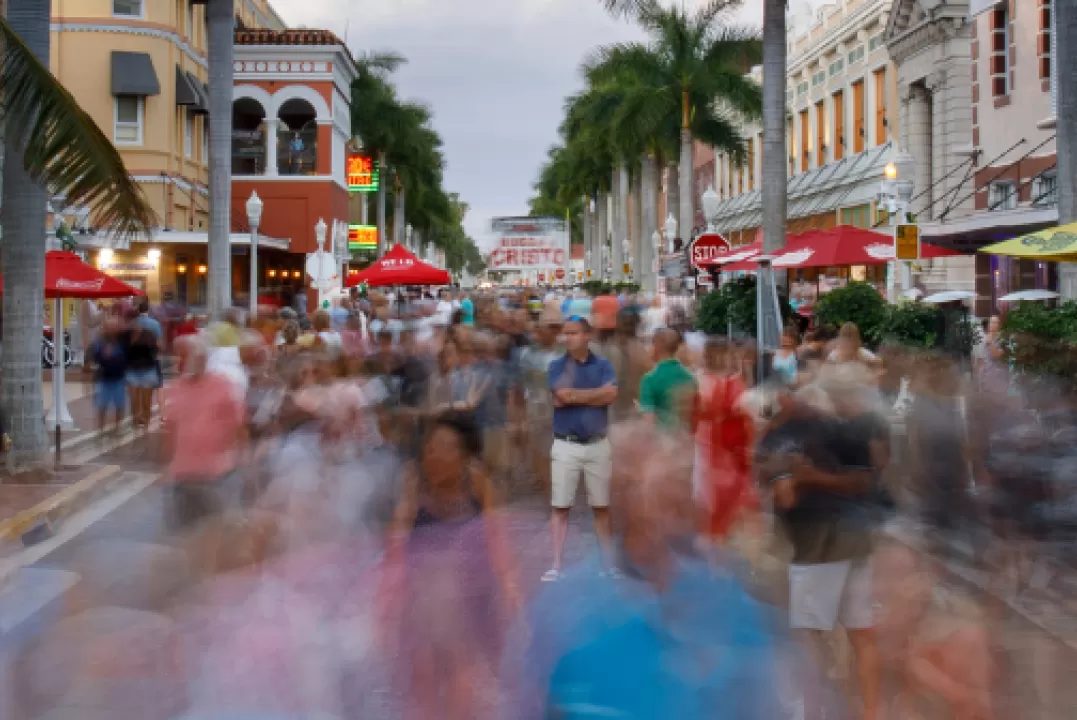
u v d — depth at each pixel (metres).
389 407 8.99
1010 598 7.20
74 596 7.72
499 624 5.89
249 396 10.29
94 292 19.88
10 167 15.29
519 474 12.43
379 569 6.43
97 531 11.82
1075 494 8.02
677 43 46.75
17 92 12.17
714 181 73.88
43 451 15.24
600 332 15.12
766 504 7.11
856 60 46.91
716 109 55.59
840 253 19.67
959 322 17.39
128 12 40.06
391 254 35.03
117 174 12.76
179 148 42.19
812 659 5.77
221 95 28.44
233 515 8.13
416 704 5.91
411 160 75.12
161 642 6.51
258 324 18.20
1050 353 10.34
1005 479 8.16
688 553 6.55
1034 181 29.58
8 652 6.58
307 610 6.61
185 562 7.80
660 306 31.78
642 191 60.91
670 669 4.78
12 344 15.15
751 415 9.25
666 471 8.20
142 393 20.56
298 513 7.89
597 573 5.97
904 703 6.30
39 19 15.18
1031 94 29.88
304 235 48.59
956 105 36.41
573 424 9.75
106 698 6.26
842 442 6.71
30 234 15.30
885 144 43.44
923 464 8.45
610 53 47.56
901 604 6.47
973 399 8.89
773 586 6.20
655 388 9.63
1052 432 8.55
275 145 48.59
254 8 61.12
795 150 56.41
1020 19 30.44
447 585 6.04
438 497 6.35
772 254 22.17
